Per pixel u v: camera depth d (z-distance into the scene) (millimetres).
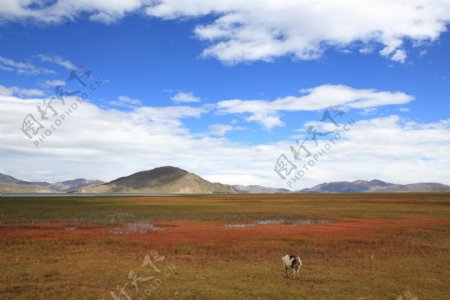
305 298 16953
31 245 31094
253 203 109312
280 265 24547
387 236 36875
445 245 32625
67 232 38875
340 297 17047
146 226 46344
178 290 18062
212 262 25344
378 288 18656
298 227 44281
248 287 18688
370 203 101875
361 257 27531
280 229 42125
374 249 30750
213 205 97188
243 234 37719
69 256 26703
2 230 40562
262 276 21188
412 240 34969
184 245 31516
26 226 45188
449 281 20344
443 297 17281
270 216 62844
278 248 30641
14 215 61594
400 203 100250
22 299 16375
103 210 75875
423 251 29953
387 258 27172
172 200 136875
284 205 96000
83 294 17188
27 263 24141
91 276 20703
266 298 16891
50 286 18500
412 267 23953
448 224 46594
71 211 72250
